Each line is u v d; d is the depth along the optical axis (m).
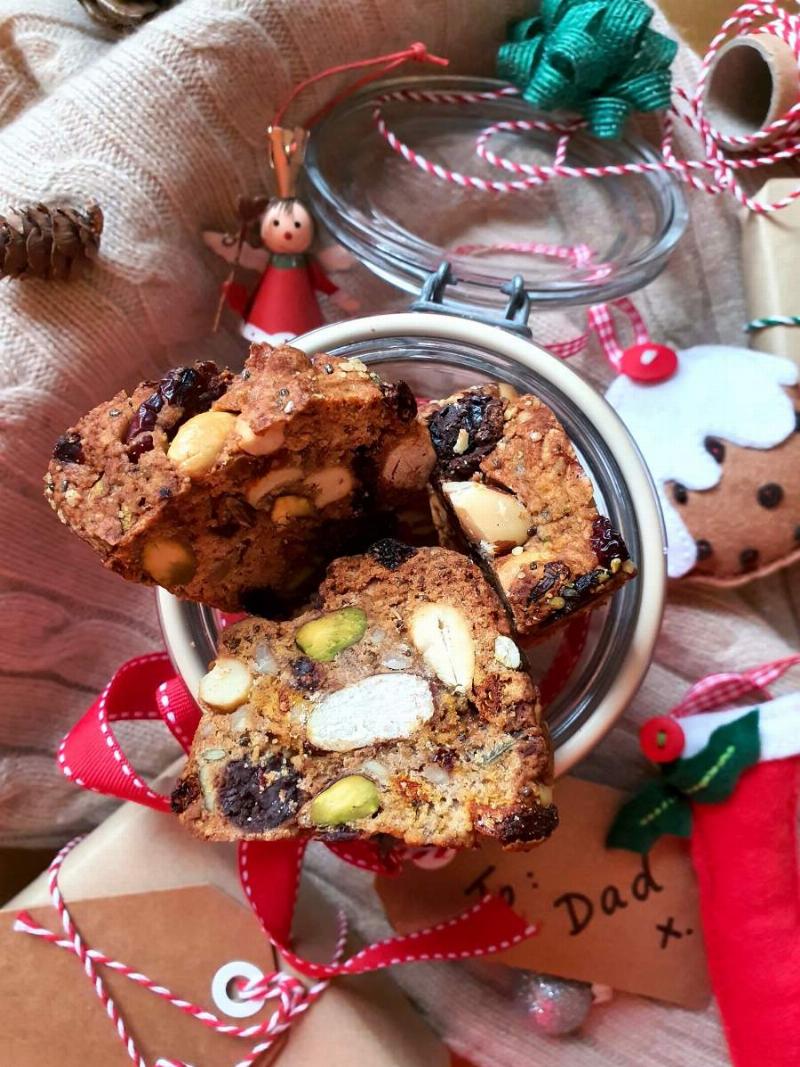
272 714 0.16
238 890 0.21
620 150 0.24
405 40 0.23
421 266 0.22
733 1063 0.23
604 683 0.19
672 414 0.24
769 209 0.23
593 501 0.16
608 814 0.23
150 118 0.22
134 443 0.15
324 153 0.24
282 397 0.15
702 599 0.25
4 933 0.20
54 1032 0.20
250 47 0.22
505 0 0.24
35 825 0.26
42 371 0.22
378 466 0.16
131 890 0.20
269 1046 0.20
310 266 0.23
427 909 0.23
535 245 0.24
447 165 0.25
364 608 0.17
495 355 0.19
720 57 0.23
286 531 0.17
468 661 0.16
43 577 0.24
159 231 0.22
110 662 0.26
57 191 0.22
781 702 0.23
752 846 0.23
